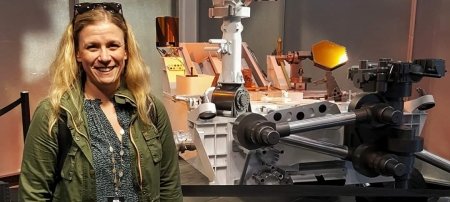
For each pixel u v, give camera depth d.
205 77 3.44
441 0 3.96
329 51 3.44
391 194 2.56
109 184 1.59
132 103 1.67
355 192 2.52
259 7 5.75
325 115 2.64
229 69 2.79
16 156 4.32
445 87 3.99
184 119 3.22
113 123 1.65
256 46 5.86
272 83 3.90
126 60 1.71
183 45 4.15
